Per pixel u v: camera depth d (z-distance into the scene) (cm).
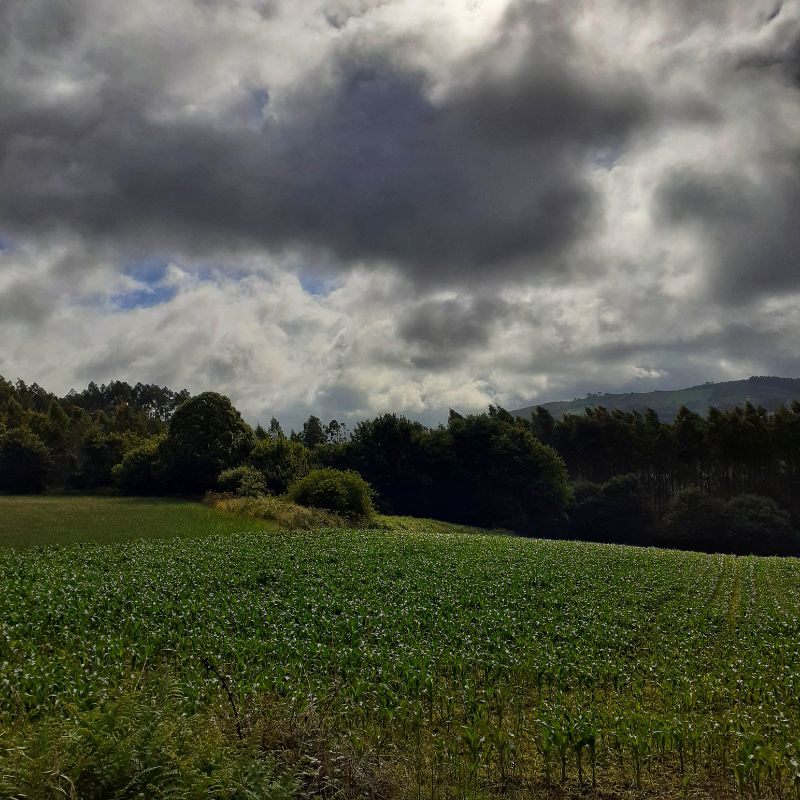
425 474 9638
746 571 4184
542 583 3250
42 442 10044
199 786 765
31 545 3919
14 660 1573
